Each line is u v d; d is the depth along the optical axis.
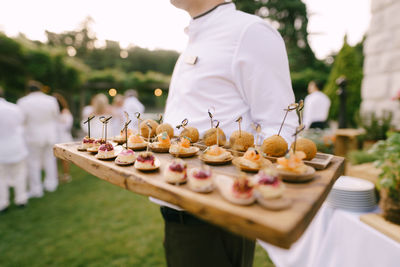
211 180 1.08
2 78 9.90
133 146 1.87
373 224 1.87
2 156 4.62
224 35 1.58
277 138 1.42
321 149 3.80
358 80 7.77
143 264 3.25
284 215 0.83
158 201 1.50
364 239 1.90
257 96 1.49
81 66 12.71
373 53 4.32
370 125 3.74
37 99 5.22
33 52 9.93
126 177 1.33
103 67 31.30
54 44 32.84
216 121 1.66
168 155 1.73
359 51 19.03
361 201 2.12
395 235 1.68
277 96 1.47
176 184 1.15
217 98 1.64
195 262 1.48
